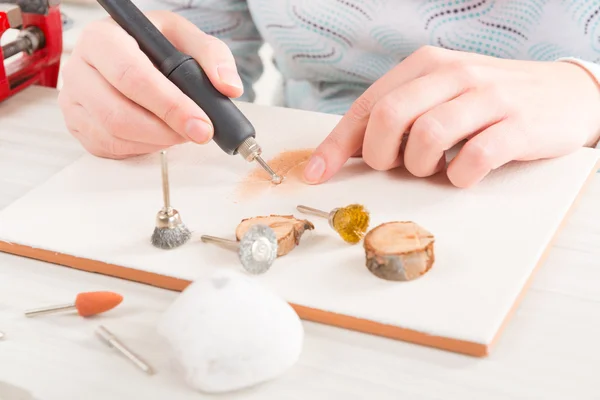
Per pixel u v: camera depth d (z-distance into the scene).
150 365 0.42
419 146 0.53
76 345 0.43
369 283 0.45
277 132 0.60
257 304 0.41
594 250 0.49
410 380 0.41
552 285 0.47
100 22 0.59
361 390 0.41
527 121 0.54
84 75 0.57
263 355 0.40
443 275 0.46
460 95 0.55
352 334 0.44
